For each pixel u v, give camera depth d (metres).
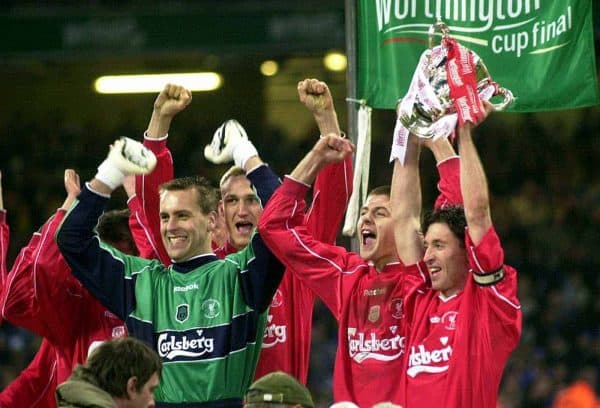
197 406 20.27
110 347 16.97
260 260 20.67
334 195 22.77
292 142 67.00
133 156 20.39
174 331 20.58
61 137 70.12
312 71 67.44
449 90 20.05
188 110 68.94
